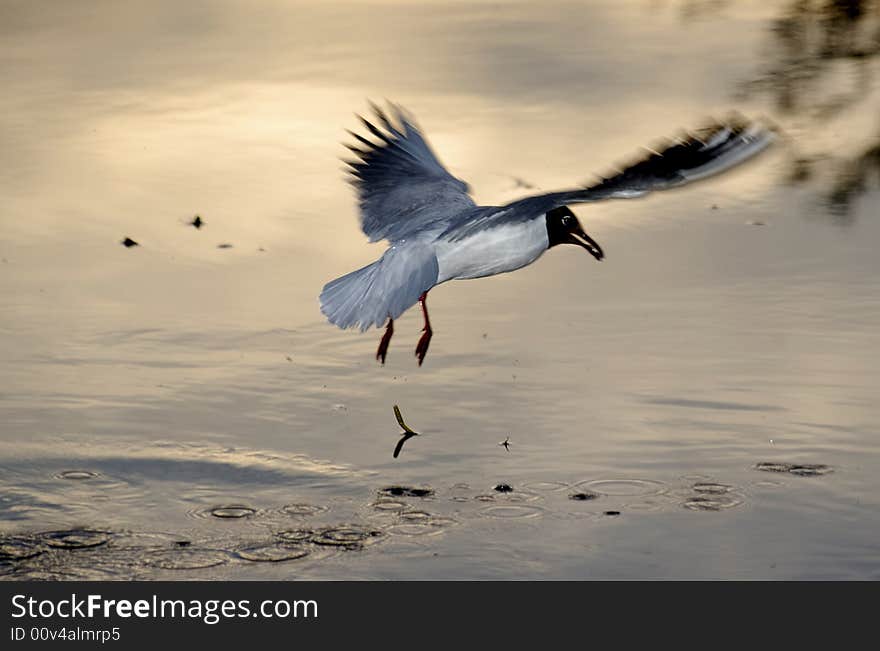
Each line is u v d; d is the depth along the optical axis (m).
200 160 20.56
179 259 16.67
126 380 13.18
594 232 17.66
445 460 11.59
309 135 21.73
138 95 24.20
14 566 10.16
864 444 11.66
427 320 10.34
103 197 18.91
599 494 10.98
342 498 11.02
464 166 19.67
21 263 16.45
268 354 13.81
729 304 15.03
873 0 28.73
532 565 10.07
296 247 17.12
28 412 12.46
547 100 23.64
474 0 32.97
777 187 19.39
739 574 9.91
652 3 32.38
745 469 11.31
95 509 10.89
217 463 11.58
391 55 27.03
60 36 28.86
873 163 20.28
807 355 13.52
